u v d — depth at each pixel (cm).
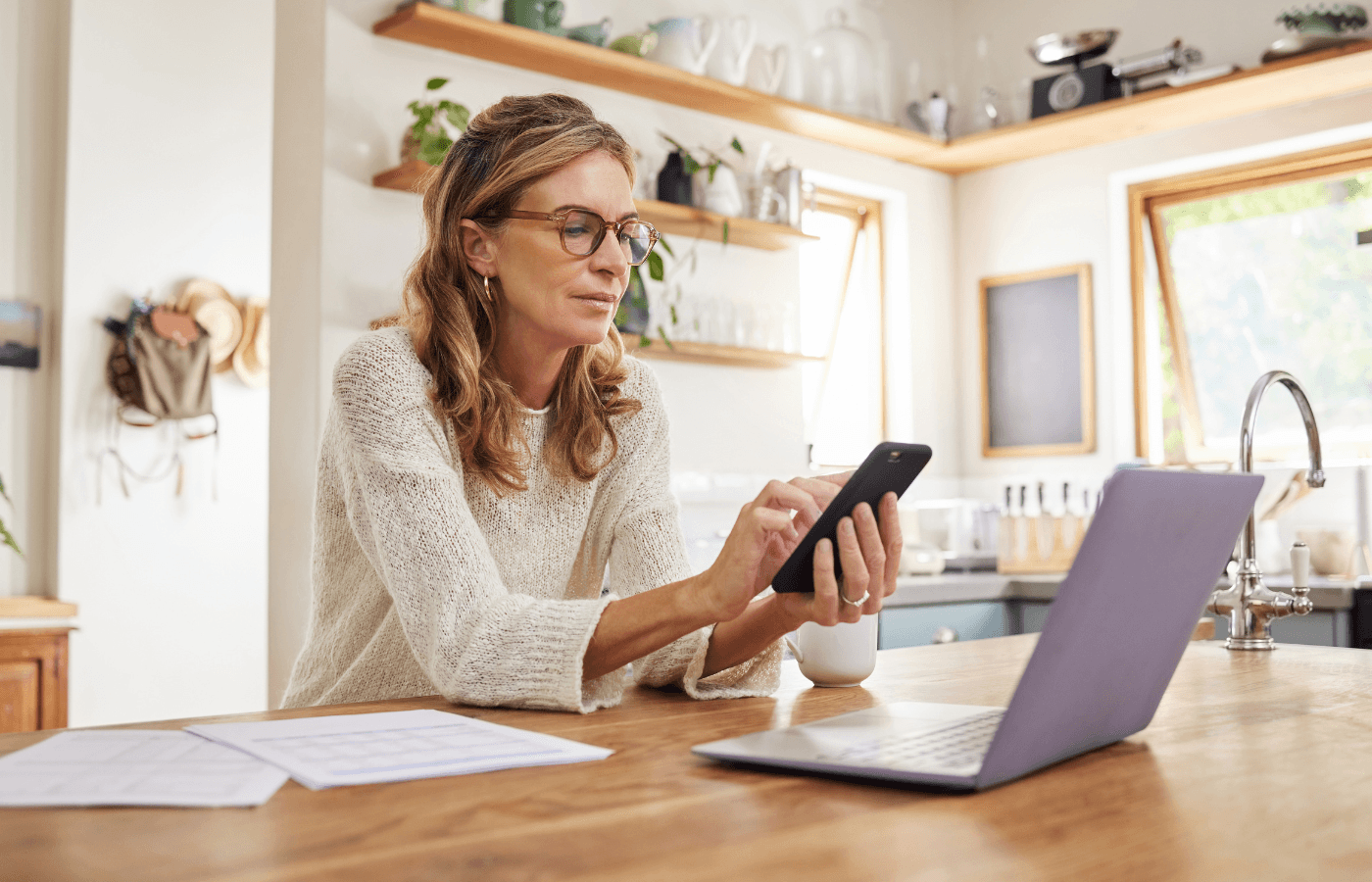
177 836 63
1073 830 65
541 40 309
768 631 120
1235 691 127
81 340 365
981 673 141
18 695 323
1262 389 180
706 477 368
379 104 297
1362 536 369
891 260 453
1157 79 384
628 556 143
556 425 141
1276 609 172
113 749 85
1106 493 73
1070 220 433
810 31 425
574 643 108
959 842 62
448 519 117
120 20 375
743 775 79
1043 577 379
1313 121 376
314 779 75
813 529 107
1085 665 78
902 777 75
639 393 150
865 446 455
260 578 404
